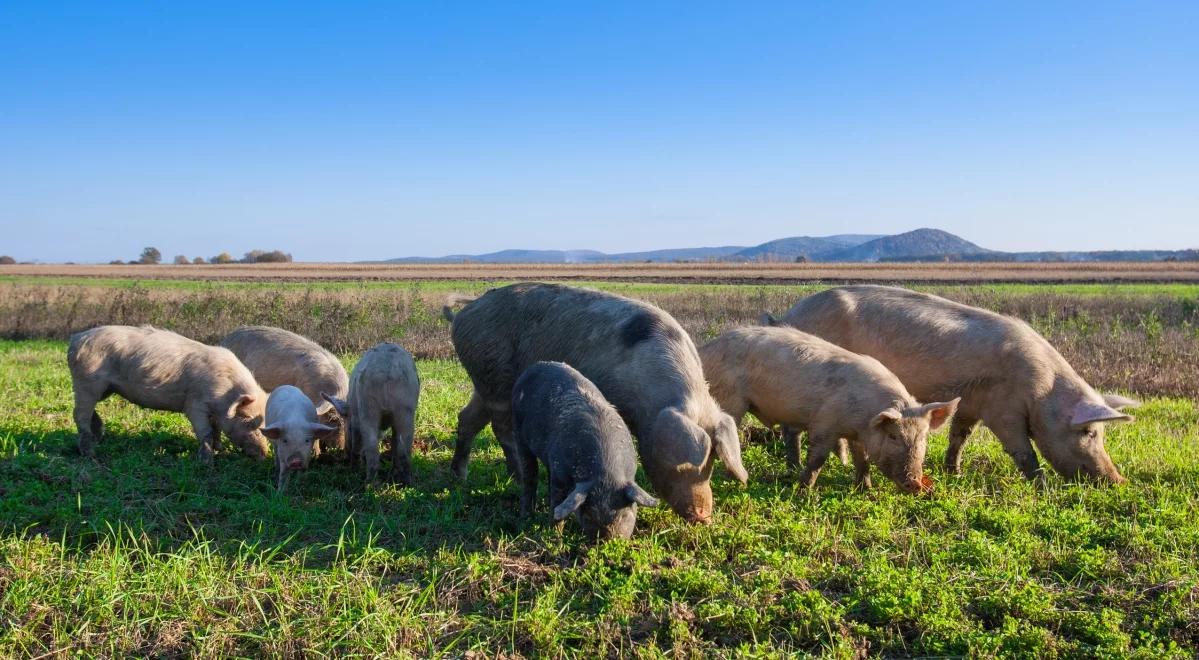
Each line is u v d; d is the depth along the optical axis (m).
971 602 5.23
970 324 8.75
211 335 21.78
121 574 5.20
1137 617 5.05
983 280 55.59
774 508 7.11
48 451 8.55
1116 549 6.18
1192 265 91.06
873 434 7.50
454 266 105.50
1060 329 19.30
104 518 6.30
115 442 9.16
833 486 8.12
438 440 9.95
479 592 5.41
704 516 6.16
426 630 4.78
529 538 6.26
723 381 8.52
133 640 4.57
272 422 7.97
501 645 4.74
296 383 9.72
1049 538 6.43
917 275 67.38
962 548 5.97
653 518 6.74
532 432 6.57
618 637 4.80
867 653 4.73
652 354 6.89
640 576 5.43
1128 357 15.77
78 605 4.84
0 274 75.38
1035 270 77.94
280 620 4.77
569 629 4.86
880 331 9.24
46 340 22.39
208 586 5.12
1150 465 8.40
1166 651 4.59
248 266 109.12
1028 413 8.30
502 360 7.95
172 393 8.60
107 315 24.05
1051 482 8.09
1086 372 14.74
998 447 9.66
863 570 5.58
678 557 5.95
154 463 8.33
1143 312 24.69
